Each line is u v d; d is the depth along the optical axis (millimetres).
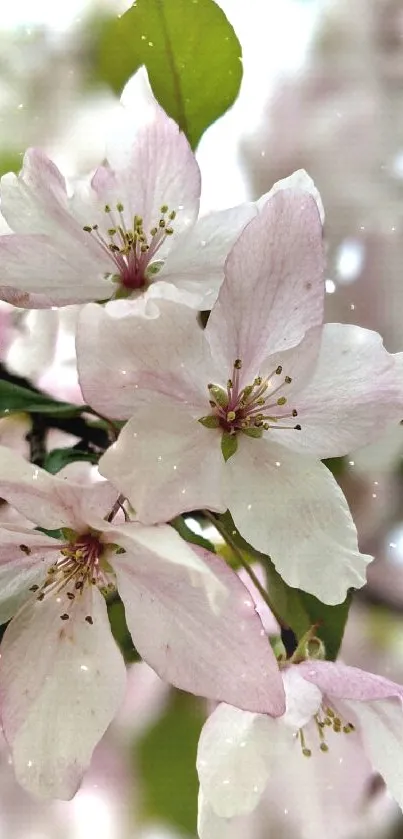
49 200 162
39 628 154
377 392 151
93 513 147
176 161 163
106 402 142
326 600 149
